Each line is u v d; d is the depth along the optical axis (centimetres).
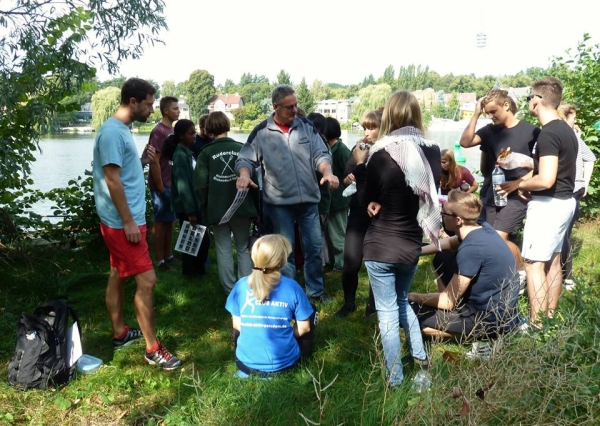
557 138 398
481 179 992
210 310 520
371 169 336
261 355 362
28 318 365
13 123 564
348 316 490
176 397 357
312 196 498
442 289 462
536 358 275
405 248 338
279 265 362
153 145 650
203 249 610
